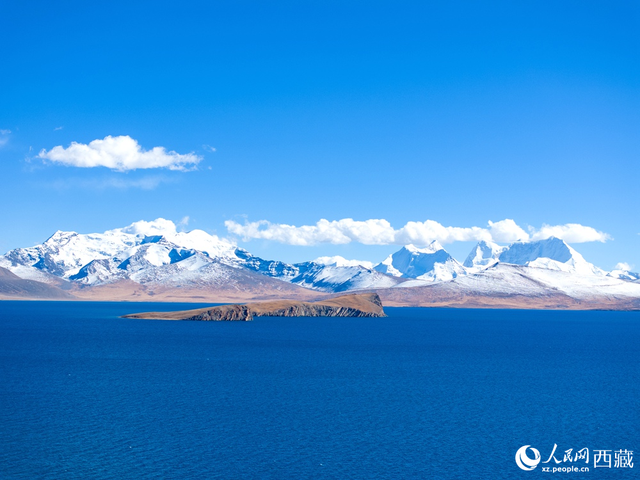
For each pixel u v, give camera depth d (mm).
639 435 78125
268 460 65625
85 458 64875
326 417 84312
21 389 100625
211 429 76812
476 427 80500
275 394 100000
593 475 64312
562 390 108125
